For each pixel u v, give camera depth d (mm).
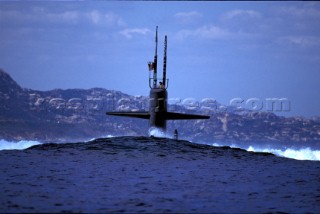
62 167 60781
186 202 37875
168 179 51938
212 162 71500
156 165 65562
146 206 35812
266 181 51344
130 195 40812
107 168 60625
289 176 55969
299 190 44938
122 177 52812
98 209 34188
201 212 33969
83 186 45656
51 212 32688
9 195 39562
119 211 33688
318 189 45625
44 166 61469
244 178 53750
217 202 38094
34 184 46344
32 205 35188
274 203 37875
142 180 50750
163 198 39594
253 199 39688
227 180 51875
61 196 39594
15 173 54375
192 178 53156
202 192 43188
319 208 35969
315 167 67062
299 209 35500
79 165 63188
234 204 37281
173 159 73188
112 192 42344
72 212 32875
